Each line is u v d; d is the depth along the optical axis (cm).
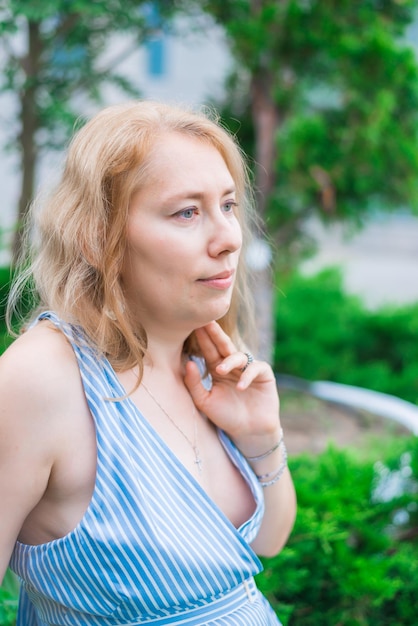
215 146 119
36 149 414
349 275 1241
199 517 114
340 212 430
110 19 394
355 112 404
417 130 421
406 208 456
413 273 1286
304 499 227
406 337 605
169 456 115
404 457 261
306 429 432
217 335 133
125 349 118
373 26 391
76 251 116
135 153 112
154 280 115
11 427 106
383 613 229
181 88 1106
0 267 398
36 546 113
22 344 112
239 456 132
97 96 428
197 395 131
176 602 112
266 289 399
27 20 391
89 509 108
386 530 252
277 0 385
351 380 555
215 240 113
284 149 410
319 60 393
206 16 415
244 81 445
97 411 110
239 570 116
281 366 557
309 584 216
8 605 162
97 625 115
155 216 112
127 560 109
